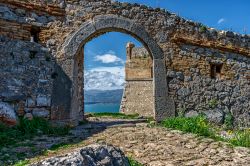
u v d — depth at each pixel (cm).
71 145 750
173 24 1204
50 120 984
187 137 866
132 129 976
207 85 1256
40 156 650
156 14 1175
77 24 1057
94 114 1603
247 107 1350
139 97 2084
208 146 786
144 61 2100
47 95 991
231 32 1345
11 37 960
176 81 1187
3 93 924
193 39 1238
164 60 1170
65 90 1015
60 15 1040
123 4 1122
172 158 676
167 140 827
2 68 934
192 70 1228
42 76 992
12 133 833
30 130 891
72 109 1014
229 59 1334
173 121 1041
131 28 1120
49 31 1023
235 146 812
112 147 462
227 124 1274
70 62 1031
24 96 955
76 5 1062
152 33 1160
